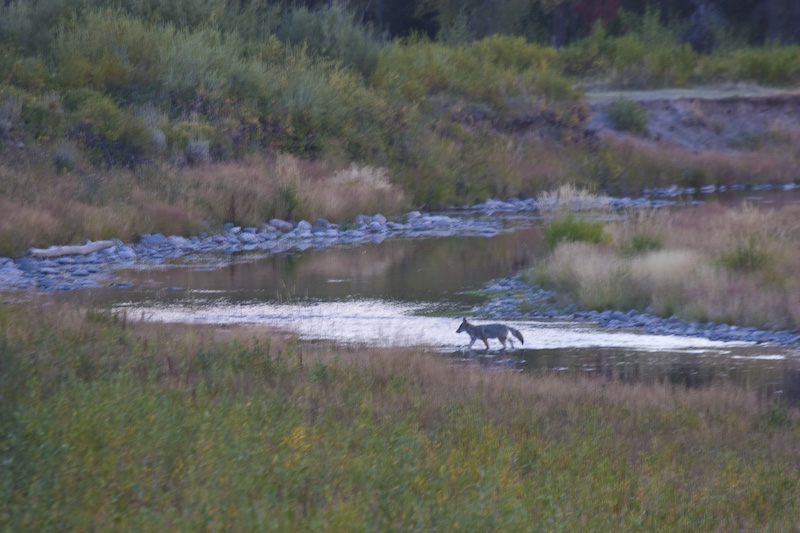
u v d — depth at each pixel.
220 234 101.44
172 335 45.56
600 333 57.62
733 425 35.78
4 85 110.00
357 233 105.50
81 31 128.50
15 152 101.75
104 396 26.67
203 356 37.00
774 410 36.69
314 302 67.62
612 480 25.58
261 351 39.94
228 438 23.83
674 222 90.00
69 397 26.38
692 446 32.41
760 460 30.84
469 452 26.77
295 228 106.75
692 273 66.25
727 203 125.88
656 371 47.78
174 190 104.50
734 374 47.00
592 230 82.12
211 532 17.95
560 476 25.31
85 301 66.12
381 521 19.41
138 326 49.59
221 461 21.73
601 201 126.44
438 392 37.28
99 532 17.75
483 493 21.14
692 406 38.56
